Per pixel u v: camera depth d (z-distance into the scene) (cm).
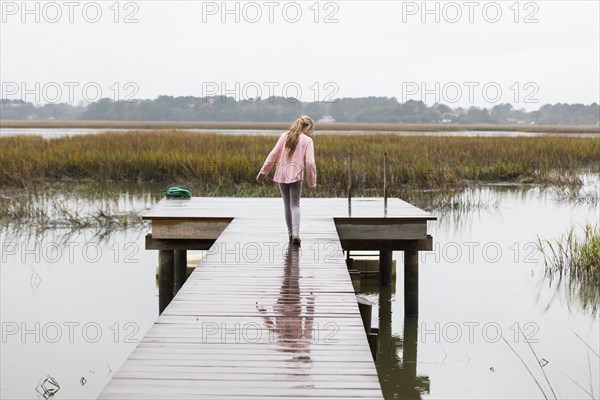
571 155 3158
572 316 1002
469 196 2264
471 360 840
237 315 616
